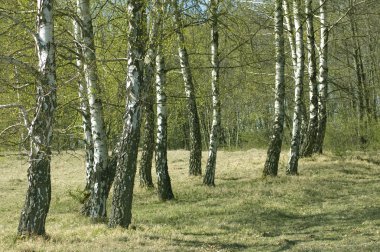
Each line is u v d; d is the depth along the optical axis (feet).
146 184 67.51
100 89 42.60
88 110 47.80
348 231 39.29
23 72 37.60
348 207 50.57
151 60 38.42
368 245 31.65
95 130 43.83
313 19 89.04
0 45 38.91
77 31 44.16
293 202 54.13
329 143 105.50
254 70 86.28
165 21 39.81
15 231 39.17
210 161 65.72
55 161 119.44
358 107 121.80
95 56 40.34
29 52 40.22
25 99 41.91
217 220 45.70
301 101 73.10
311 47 86.07
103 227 37.73
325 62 89.51
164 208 52.85
